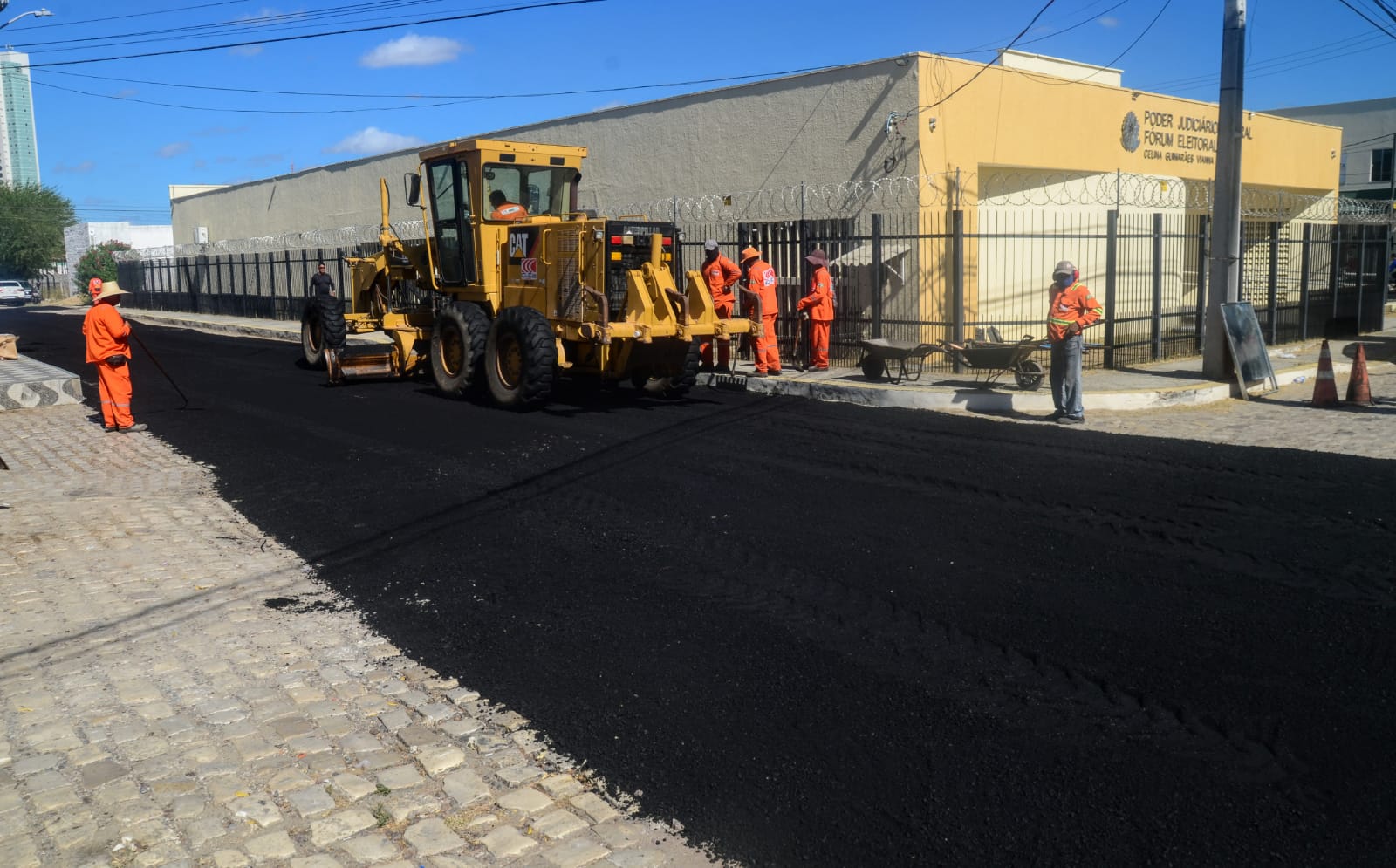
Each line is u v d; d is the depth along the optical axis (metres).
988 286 17.39
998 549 6.95
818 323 14.77
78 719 4.82
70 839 3.83
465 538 7.58
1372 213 30.09
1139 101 19.78
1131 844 3.70
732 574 6.61
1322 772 4.12
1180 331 16.33
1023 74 17.14
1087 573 6.43
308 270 34.16
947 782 4.13
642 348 12.51
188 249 44.09
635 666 5.29
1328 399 12.16
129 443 11.56
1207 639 5.40
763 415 12.04
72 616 6.18
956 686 4.96
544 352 12.18
